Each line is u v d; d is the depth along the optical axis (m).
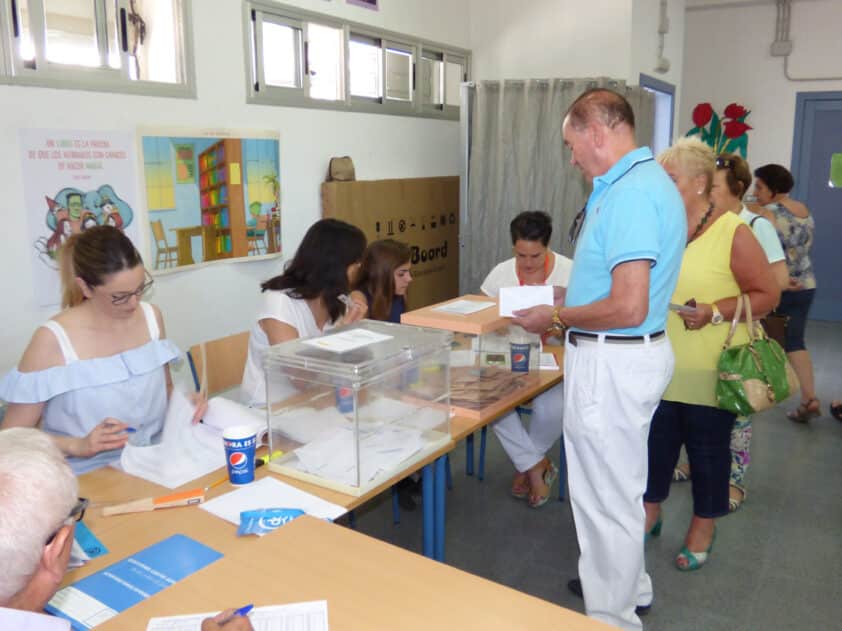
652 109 4.55
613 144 1.74
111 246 1.66
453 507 2.97
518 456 2.85
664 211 1.67
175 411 1.75
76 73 2.42
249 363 2.33
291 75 3.40
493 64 4.69
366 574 1.08
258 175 3.21
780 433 3.78
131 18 2.59
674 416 2.32
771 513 2.89
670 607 2.26
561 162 4.11
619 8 4.21
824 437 3.72
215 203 3.00
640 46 4.44
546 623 0.97
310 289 2.22
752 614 2.22
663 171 1.75
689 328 2.16
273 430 1.70
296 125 3.42
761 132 6.33
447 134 4.66
